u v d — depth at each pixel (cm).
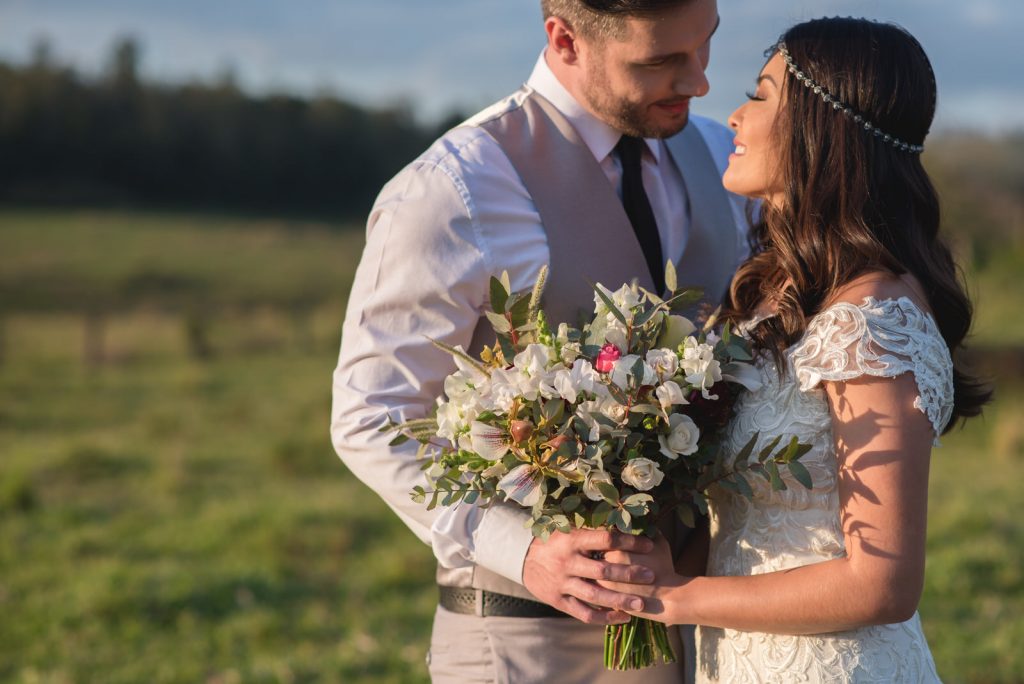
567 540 186
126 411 1249
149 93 7806
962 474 811
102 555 621
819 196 186
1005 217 2077
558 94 226
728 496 195
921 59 191
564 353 179
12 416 1194
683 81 212
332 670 445
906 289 180
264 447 993
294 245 5412
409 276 207
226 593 538
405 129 8162
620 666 193
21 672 445
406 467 204
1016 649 436
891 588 165
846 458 171
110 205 6925
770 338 185
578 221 218
